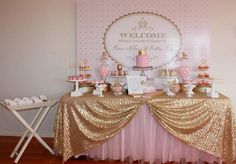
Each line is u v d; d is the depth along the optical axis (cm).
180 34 350
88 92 323
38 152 333
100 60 358
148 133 295
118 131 291
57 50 366
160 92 311
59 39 364
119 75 331
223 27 348
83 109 292
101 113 290
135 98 290
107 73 340
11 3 362
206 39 349
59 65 369
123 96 300
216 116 287
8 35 368
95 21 354
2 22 366
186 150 300
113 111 289
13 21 365
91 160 312
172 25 350
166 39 352
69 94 314
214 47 352
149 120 293
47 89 375
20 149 342
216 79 322
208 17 346
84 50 358
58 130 299
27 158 316
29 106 312
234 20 347
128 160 308
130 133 298
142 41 354
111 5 351
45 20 362
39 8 361
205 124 289
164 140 296
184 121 288
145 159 299
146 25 352
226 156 293
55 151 323
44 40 366
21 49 370
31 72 373
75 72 367
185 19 348
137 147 303
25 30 365
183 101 288
